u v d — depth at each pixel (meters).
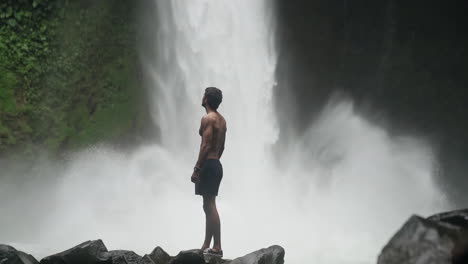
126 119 15.81
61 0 14.67
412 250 3.37
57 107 14.36
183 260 5.37
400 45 19.50
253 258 5.31
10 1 13.85
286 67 18.38
